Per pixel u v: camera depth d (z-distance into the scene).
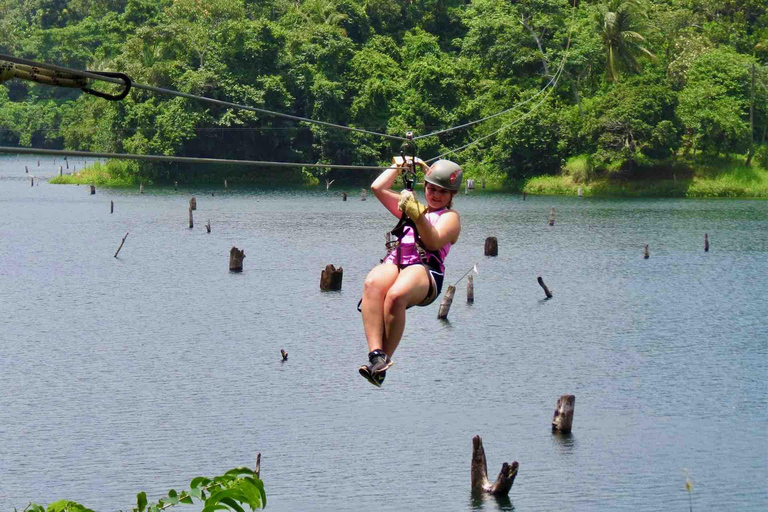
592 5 139.38
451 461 27.23
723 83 133.50
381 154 147.00
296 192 134.12
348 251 72.31
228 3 144.50
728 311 49.69
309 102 146.25
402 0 170.00
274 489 24.98
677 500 24.20
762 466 26.58
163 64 140.75
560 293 54.94
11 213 100.25
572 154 133.38
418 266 8.48
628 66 130.12
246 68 144.62
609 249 74.12
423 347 41.56
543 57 130.75
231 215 99.50
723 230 87.06
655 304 51.59
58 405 32.47
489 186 137.88
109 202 114.56
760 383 35.44
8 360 38.78
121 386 34.97
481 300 53.03
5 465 26.61
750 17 163.38
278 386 35.03
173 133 139.12
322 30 148.38
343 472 26.16
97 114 150.00
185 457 27.38
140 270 62.88
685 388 34.91
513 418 31.31
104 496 24.31
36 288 55.94
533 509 23.75
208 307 50.38
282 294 54.22
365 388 34.84
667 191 127.06
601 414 31.69
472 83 143.12
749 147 130.50
